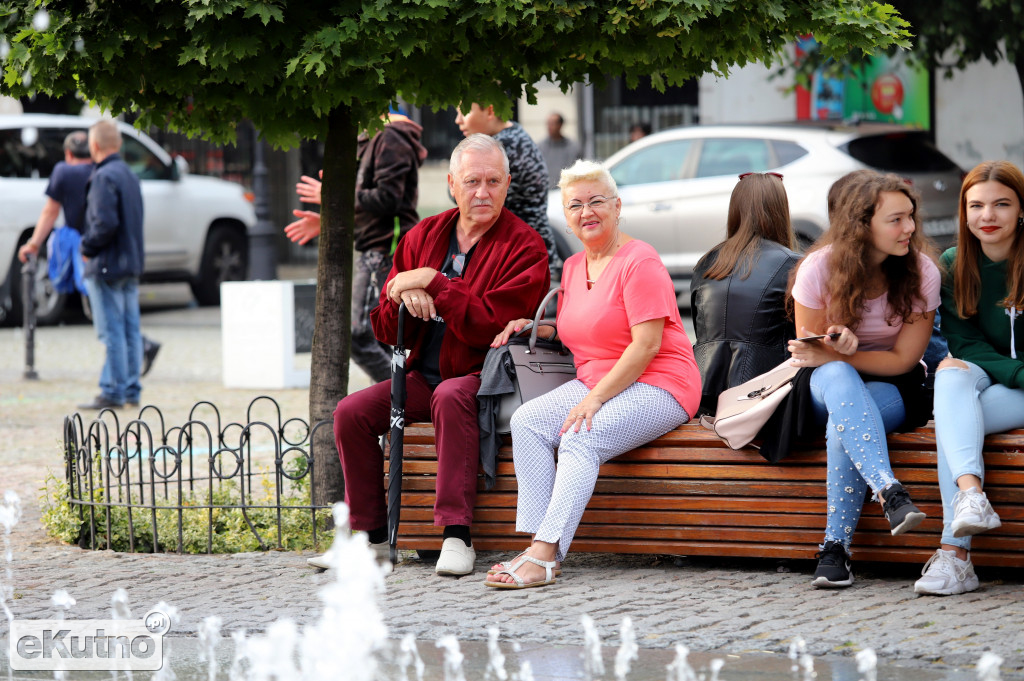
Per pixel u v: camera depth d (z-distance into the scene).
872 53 12.59
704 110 46.44
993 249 11.73
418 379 13.02
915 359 11.55
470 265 12.93
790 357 12.72
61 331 39.84
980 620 10.16
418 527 12.55
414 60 12.88
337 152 14.05
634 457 12.12
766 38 12.92
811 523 11.73
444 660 9.53
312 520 13.55
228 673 9.45
